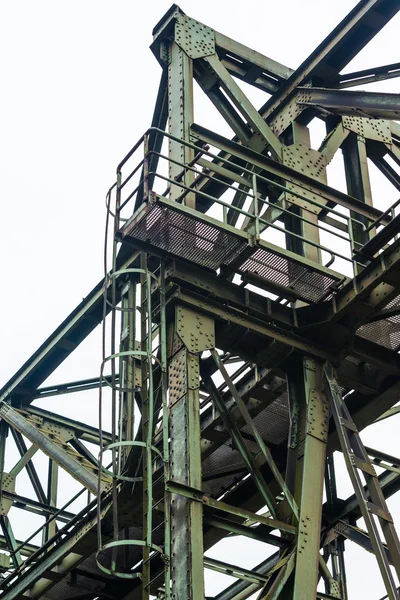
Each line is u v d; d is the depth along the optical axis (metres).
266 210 22.70
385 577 17.97
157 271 20.55
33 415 28.70
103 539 23.47
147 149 20.14
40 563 24.55
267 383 21.78
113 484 19.14
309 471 19.45
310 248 21.69
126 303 25.28
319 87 23.30
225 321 20.19
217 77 22.72
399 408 24.58
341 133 23.55
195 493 18.28
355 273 20.72
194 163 20.92
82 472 25.91
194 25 23.16
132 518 22.47
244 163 23.38
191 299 20.05
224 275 20.44
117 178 20.72
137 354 19.59
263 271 20.56
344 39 22.84
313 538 18.83
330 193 22.36
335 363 20.73
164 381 19.38
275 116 23.69
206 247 20.09
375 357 20.92
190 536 17.89
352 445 19.70
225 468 22.33
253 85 24.00
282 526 18.81
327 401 20.38
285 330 20.56
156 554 23.59
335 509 24.16
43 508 28.05
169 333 20.00
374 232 22.48
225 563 20.56
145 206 19.61
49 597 25.34
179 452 18.72
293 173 22.09
